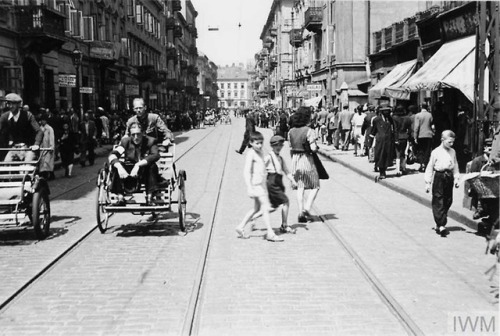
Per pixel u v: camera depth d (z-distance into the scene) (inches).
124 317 221.1
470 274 277.0
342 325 210.7
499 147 359.9
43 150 390.0
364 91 1582.2
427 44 935.0
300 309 228.5
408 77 975.6
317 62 1989.4
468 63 676.7
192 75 4313.5
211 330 206.8
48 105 1083.3
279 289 255.6
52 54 1088.2
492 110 520.4
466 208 427.5
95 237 373.4
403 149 663.8
